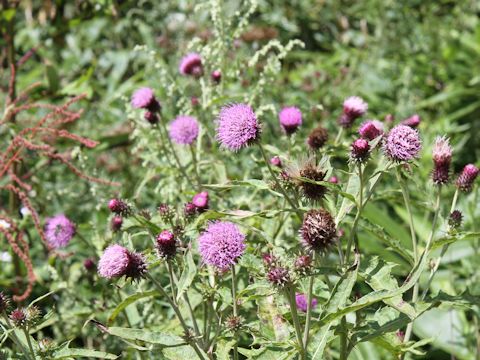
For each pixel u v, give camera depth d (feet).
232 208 3.00
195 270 2.07
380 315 2.17
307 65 6.59
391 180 4.20
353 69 5.90
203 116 3.48
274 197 2.92
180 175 3.34
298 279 1.98
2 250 3.78
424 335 3.34
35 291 3.75
